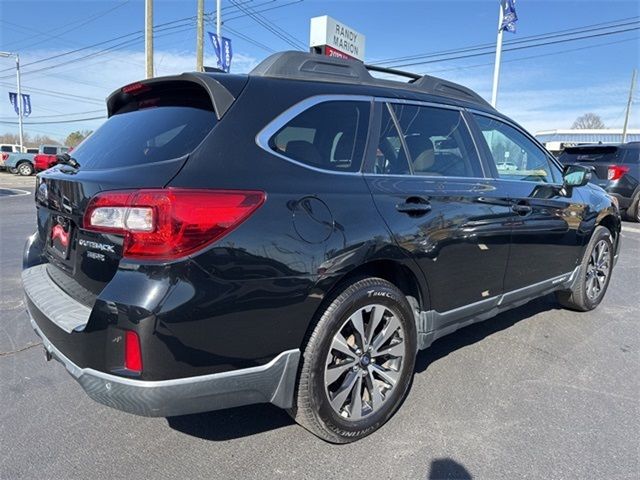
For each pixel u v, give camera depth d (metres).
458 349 3.91
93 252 2.22
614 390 3.28
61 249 2.58
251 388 2.22
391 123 2.92
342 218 2.41
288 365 2.30
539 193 3.83
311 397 2.40
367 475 2.39
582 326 4.47
